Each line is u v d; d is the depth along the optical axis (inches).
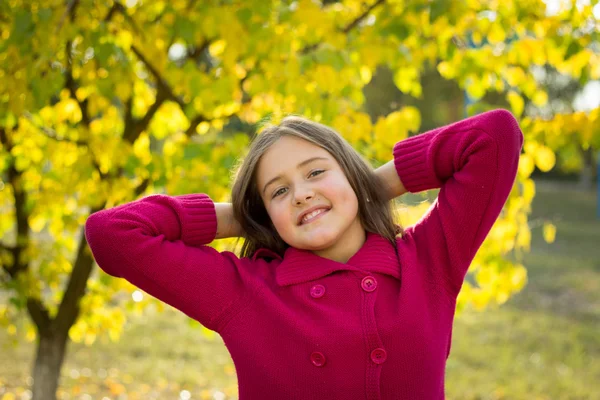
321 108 109.4
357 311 69.5
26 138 128.4
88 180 122.0
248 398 69.2
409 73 128.8
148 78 140.1
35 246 144.1
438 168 75.3
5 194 143.8
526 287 338.3
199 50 133.3
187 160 109.6
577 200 727.1
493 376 211.5
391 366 67.9
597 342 250.7
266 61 113.0
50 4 104.3
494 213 72.9
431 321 70.7
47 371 143.8
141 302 149.3
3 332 251.1
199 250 72.0
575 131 117.6
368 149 116.4
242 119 132.3
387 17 115.7
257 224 78.0
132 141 133.9
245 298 70.2
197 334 264.4
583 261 398.9
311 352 67.4
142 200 72.9
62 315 143.0
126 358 228.8
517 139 73.7
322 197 71.1
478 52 123.0
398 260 73.8
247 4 108.3
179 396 190.7
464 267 73.3
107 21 112.0
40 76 100.0
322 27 115.2
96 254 69.1
